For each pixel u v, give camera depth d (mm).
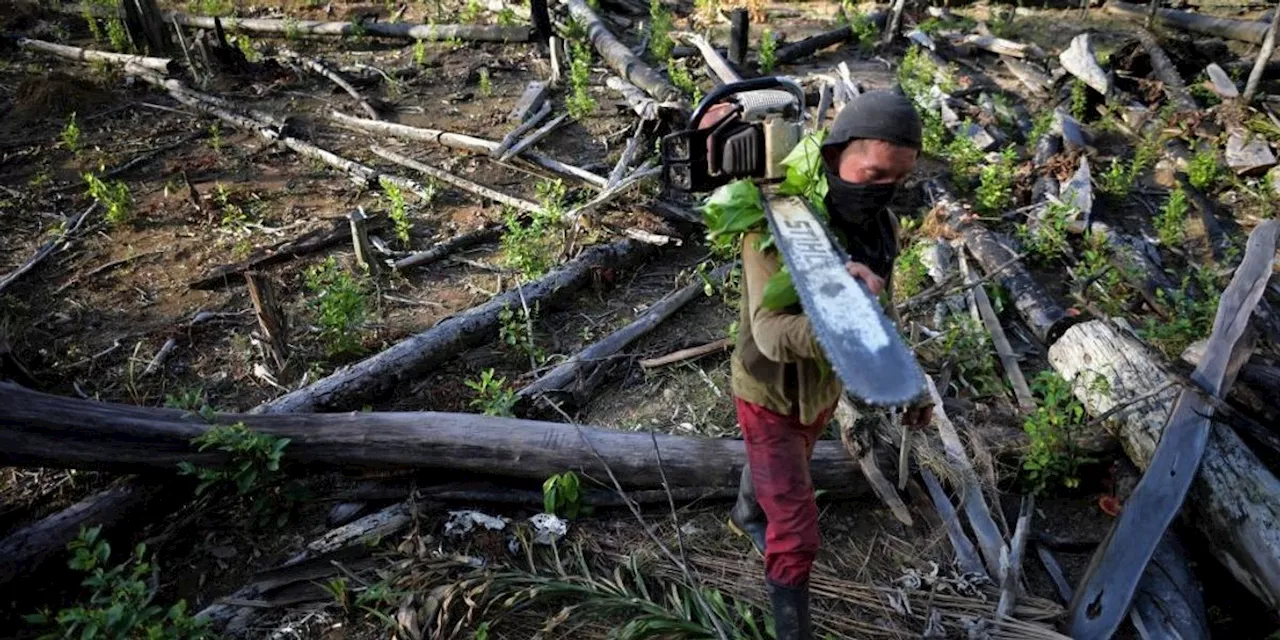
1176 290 5168
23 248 5883
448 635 3141
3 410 3428
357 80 8836
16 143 7469
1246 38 9625
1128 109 7695
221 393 4500
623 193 6137
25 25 10242
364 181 6695
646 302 5242
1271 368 3928
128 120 7984
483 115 8062
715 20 11008
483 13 11109
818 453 3705
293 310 5164
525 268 5398
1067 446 3793
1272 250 4141
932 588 3318
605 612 3229
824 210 2346
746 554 3480
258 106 8234
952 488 3734
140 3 9195
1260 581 3143
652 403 4395
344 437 3701
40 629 3254
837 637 3133
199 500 3709
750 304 2387
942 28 10492
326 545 3518
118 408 3646
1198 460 3445
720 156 2402
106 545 3105
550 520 3572
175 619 2990
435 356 4590
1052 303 4852
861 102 2215
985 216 6047
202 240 5984
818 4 11688
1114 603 3137
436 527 3613
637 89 8266
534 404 4203
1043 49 9953
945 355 4535
